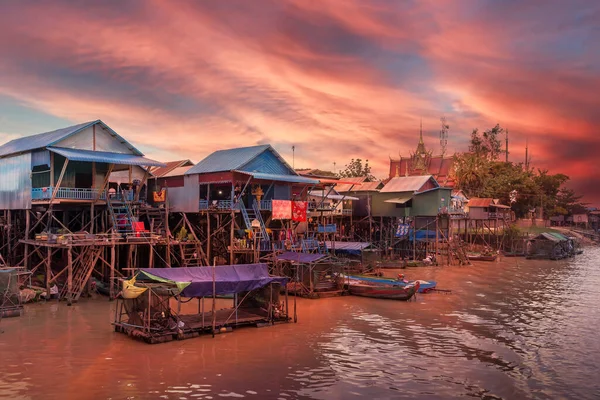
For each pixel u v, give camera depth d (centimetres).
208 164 4656
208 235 4219
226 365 2175
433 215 6309
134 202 3934
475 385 2020
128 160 3825
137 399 1803
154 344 2431
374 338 2656
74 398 1798
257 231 4147
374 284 3906
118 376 2014
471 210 7925
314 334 2705
